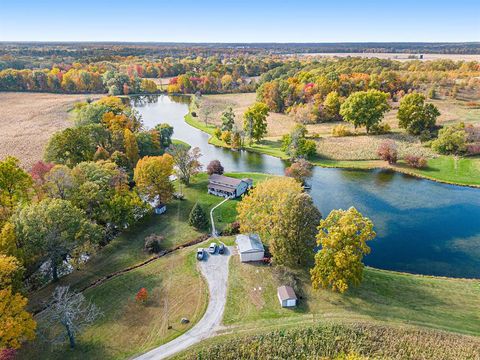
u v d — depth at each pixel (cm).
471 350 4238
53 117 15862
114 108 12588
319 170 10506
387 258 6406
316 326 4556
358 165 10694
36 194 7069
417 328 4547
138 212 7275
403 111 12162
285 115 16800
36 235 5172
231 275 5703
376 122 12538
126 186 7788
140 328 4688
